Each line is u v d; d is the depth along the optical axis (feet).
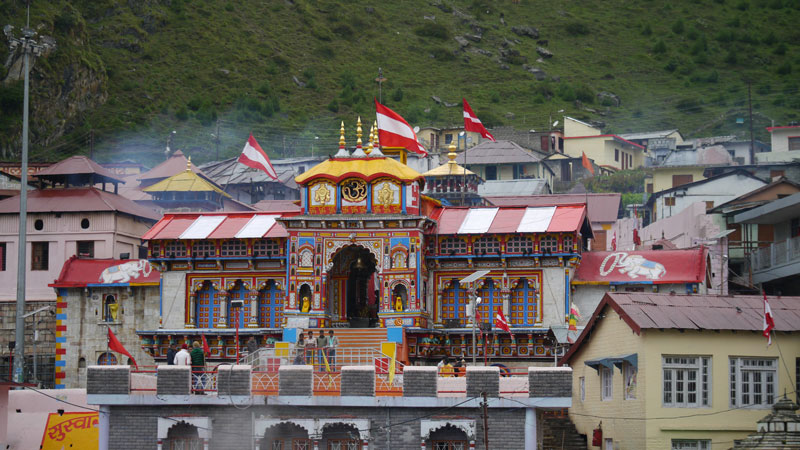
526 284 197.98
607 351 168.25
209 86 627.87
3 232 247.50
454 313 199.00
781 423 141.08
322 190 196.34
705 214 251.60
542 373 151.12
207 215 209.26
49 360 230.89
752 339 157.28
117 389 156.15
